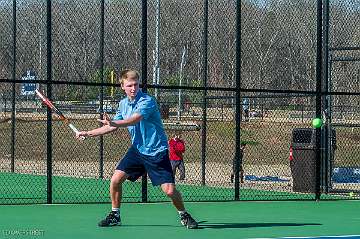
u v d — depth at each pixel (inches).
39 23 1846.7
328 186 1389.0
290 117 2416.3
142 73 1136.2
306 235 831.1
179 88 1148.5
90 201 1190.3
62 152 2247.8
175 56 2140.7
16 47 1803.6
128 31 1889.8
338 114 2234.3
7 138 2297.0
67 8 1849.2
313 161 1428.4
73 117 2097.7
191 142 2406.5
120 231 845.2
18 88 2028.8
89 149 2273.6
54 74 1897.1
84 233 826.8
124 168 868.0
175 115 2347.4
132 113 848.3
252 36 2143.2
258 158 2331.4
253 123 2472.9
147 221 938.1
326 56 1359.5
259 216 1016.9
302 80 2159.2
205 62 1544.0
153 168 850.8
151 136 846.5
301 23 1978.3
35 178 1692.9
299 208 1127.0
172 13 2103.8
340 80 2112.5
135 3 1888.5
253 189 1481.3
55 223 911.7
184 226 890.1
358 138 2322.8
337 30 1659.7
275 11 2016.5
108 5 1887.3
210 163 2224.4
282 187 1576.0
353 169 1482.5
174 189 855.7
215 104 2089.1
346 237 814.5
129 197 1263.5
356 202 1223.5
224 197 1295.5
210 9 2065.7
